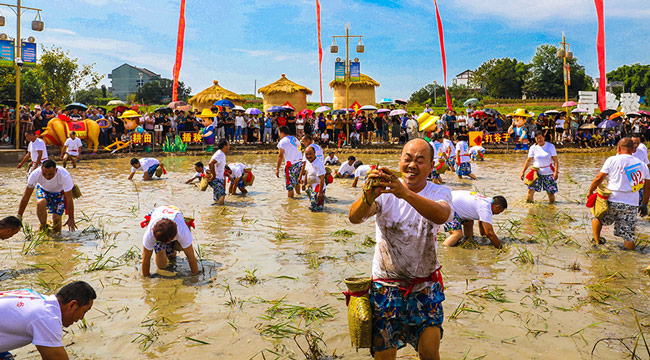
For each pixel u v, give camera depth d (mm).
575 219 8570
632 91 121562
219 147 9812
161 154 21469
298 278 5465
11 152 17594
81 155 19766
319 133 25812
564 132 27953
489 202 6746
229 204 10055
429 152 2908
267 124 25344
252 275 5457
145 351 3754
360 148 24750
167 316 4410
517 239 7180
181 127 23219
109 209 9320
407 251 2885
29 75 51125
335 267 5871
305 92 34750
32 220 8281
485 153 23828
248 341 3928
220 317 4395
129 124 21734
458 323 4254
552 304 4699
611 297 4863
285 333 4082
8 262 5914
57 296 3197
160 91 97625
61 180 7137
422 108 57219
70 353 3709
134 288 5129
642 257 6277
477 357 3637
